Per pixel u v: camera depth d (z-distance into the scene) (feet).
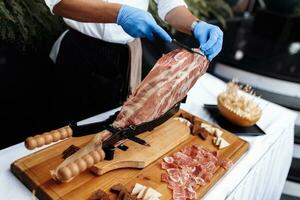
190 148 2.99
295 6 9.89
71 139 2.79
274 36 10.61
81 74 4.03
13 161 2.54
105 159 2.51
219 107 3.77
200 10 7.41
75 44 3.87
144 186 2.38
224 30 8.97
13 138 4.86
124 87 3.91
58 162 2.49
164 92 2.48
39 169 2.39
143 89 2.43
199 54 2.64
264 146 3.43
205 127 3.35
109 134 2.47
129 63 3.76
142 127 2.61
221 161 2.87
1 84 4.43
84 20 2.70
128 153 2.65
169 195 2.39
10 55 4.38
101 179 2.42
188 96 4.28
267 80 7.88
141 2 3.65
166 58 2.50
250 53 9.15
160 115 2.74
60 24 4.73
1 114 4.63
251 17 11.44
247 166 3.06
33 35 4.44
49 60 4.90
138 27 2.54
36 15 4.34
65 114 4.54
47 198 2.19
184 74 2.56
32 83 4.86
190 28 3.26
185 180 2.56
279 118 4.10
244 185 3.06
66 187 2.27
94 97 4.17
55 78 4.53
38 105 5.12
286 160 4.51
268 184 4.19
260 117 3.74
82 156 2.25
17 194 2.27
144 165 2.61
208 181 2.64
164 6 3.53
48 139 2.37
